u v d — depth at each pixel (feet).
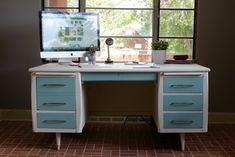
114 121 11.32
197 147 8.84
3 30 11.05
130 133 10.22
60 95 8.32
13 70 11.24
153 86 10.31
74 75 8.23
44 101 8.34
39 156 8.06
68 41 9.56
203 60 11.05
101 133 10.19
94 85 10.95
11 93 11.35
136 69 8.24
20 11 10.97
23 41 11.11
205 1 10.77
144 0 11.03
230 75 11.12
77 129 8.44
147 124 11.24
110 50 11.22
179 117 8.38
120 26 11.16
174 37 11.21
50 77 8.25
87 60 10.04
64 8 11.14
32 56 11.16
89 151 8.50
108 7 11.06
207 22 10.87
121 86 10.96
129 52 11.25
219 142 9.26
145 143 9.23
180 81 8.26
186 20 11.14
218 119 11.29
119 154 8.30
